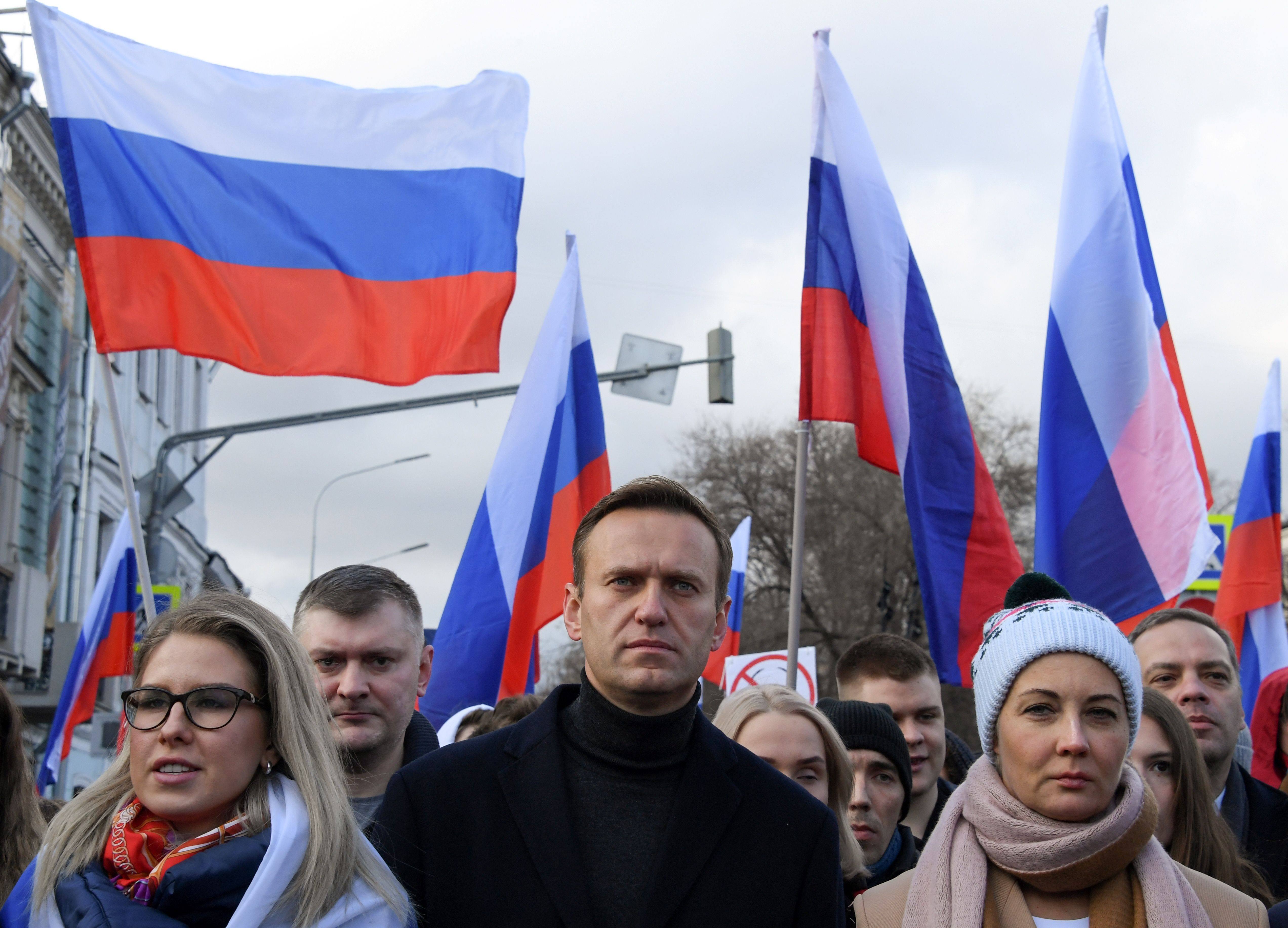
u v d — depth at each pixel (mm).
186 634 2602
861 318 5750
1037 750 2582
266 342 5551
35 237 18719
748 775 2664
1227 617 6926
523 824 2539
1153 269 6008
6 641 17547
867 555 28203
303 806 2527
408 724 3713
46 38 5355
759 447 30484
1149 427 5680
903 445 5609
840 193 5805
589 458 6211
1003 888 2611
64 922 2379
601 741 2602
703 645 2572
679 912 2465
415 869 2568
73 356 20109
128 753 2662
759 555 29922
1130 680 2629
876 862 3754
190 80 5633
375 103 5883
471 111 5949
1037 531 5785
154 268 5395
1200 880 2686
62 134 5336
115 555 8922
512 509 5859
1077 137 6066
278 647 2654
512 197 5867
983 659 2771
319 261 5688
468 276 5781
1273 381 7043
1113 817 2527
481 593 5773
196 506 29891
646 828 2545
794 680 5012
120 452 5137
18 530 18281
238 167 5641
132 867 2465
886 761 3803
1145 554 5551
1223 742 3910
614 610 2553
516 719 4285
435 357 5719
